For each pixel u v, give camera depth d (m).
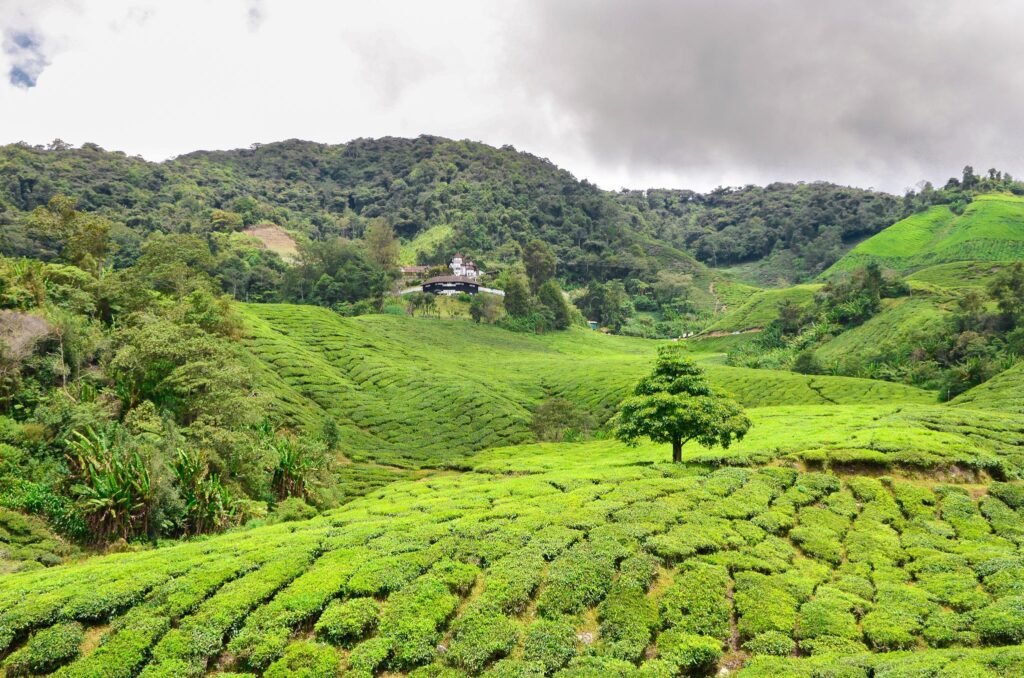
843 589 24.91
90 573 25.03
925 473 38.09
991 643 20.34
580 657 20.16
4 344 42.53
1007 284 119.44
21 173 192.75
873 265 153.38
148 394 46.53
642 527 28.91
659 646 21.00
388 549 26.91
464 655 20.14
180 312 65.06
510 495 36.69
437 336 139.00
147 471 34.53
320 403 77.56
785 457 41.28
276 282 170.75
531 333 165.75
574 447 65.81
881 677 17.61
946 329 119.94
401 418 78.25
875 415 59.22
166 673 19.11
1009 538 29.48
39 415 40.56
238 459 42.75
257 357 81.94
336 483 50.75
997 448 43.66
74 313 55.31
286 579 24.52
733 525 30.25
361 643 20.67
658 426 41.62
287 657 19.88
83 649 20.66
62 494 34.69
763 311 190.62
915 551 28.17
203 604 22.44
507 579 24.14
